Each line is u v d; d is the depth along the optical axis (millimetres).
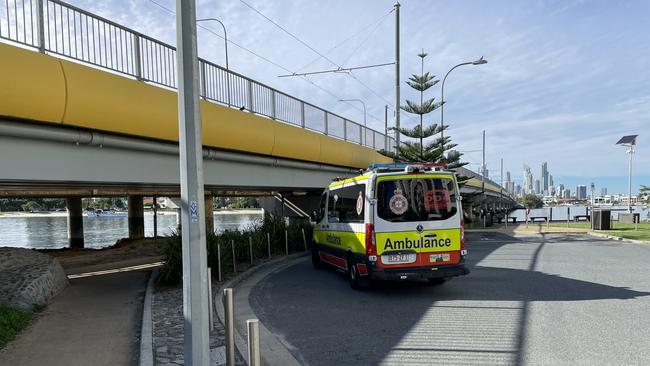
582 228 29656
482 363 5219
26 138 8617
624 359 5219
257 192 27047
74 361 5645
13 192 22156
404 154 28062
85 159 9898
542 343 5852
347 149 23172
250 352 3916
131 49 10953
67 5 9406
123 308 8648
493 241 22562
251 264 14305
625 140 42375
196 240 4508
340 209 11508
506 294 9047
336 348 5988
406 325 6977
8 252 10523
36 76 8086
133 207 36031
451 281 10742
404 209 9352
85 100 8992
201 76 13484
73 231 35906
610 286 9625
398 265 9242
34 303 8445
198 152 4598
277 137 16469
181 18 4609
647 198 44656
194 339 4461
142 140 10969
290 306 8602
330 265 12688
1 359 5742
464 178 29719
